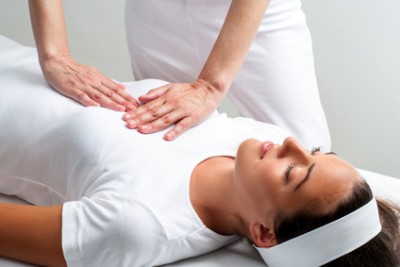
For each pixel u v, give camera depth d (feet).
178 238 4.92
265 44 6.64
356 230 4.77
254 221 5.02
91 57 10.20
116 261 4.81
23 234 4.81
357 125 9.50
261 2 6.00
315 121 6.93
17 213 4.85
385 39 9.34
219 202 5.18
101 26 10.23
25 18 10.24
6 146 5.57
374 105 9.42
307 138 6.89
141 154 5.17
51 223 4.81
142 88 6.11
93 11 10.23
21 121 5.54
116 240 4.75
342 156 9.61
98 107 5.57
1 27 10.19
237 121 6.08
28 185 5.65
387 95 9.36
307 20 9.61
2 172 5.68
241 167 5.03
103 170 5.12
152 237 4.81
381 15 9.36
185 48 6.81
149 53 6.98
